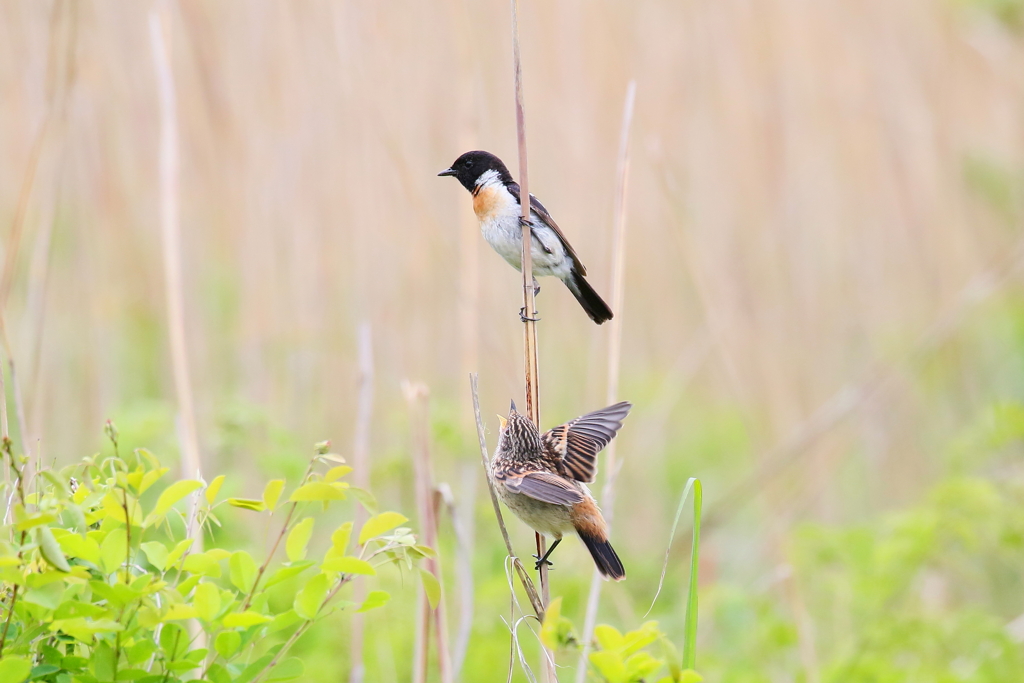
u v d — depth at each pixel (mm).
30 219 12414
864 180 17672
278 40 14023
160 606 4387
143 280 14055
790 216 17109
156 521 4324
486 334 11391
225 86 14078
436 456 11500
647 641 3984
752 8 17062
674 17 16594
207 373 13438
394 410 12922
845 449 13766
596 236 15406
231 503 4305
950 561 10734
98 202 13461
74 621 3924
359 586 8602
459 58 11461
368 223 13938
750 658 9961
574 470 6438
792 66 17359
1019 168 18797
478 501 11680
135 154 13984
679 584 12359
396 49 13938
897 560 9641
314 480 4418
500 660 9609
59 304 12969
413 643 9742
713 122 16719
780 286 16781
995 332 17797
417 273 14062
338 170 14008
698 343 15969
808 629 9430
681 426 16938
